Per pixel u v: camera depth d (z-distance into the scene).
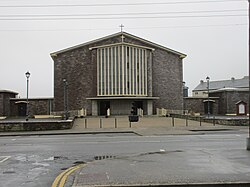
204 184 7.15
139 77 47.78
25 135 23.20
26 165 10.41
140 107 49.06
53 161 11.16
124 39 48.91
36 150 14.09
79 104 48.91
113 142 17.00
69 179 8.17
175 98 53.06
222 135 20.91
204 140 17.44
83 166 9.64
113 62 47.12
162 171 8.50
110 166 9.34
